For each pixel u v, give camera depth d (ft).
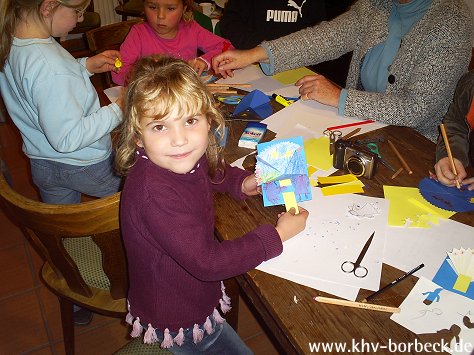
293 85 4.96
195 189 2.83
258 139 3.86
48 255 3.75
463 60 4.17
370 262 2.75
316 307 2.48
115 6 12.59
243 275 2.73
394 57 4.68
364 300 2.51
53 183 4.72
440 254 2.81
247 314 5.68
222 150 3.55
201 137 2.62
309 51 5.05
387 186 3.38
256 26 7.16
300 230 2.94
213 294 3.22
